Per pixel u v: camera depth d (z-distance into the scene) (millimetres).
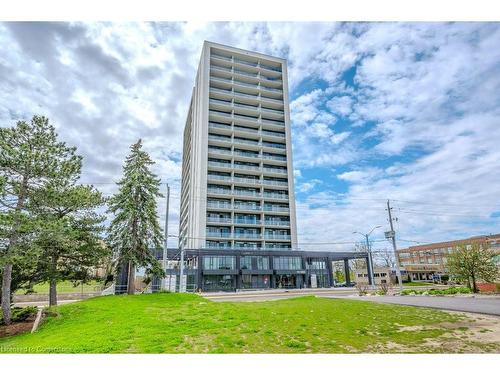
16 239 16188
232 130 63656
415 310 15445
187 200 74062
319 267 56750
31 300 35250
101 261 23594
